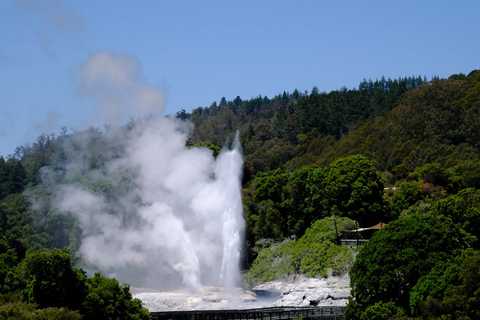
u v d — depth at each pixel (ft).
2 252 388.57
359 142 649.20
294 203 456.04
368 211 425.28
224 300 323.98
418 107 625.41
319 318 253.85
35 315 201.16
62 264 218.38
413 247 229.86
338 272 352.90
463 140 575.79
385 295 226.79
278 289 367.04
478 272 200.54
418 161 545.44
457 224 311.27
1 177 647.56
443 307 200.54
